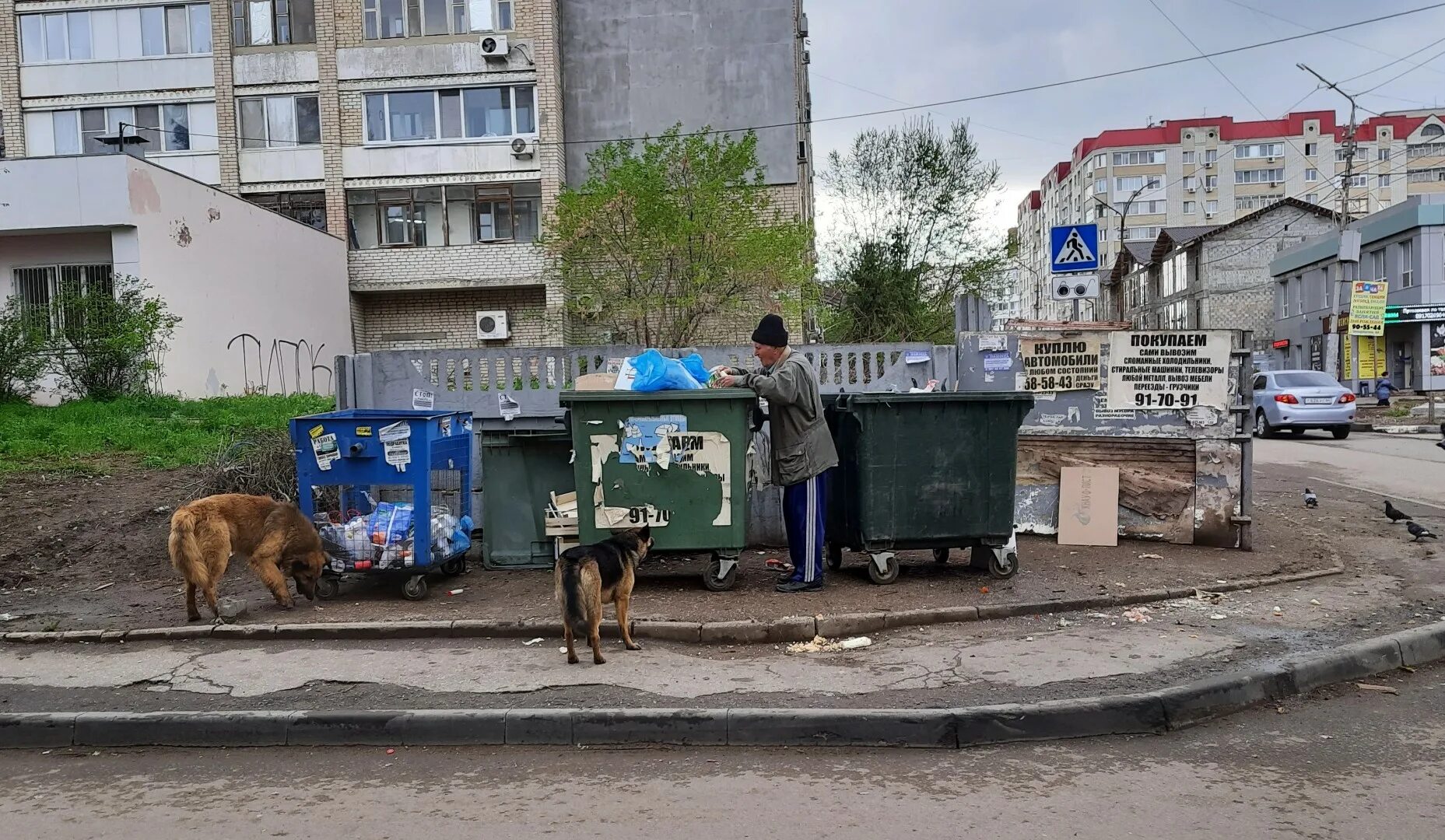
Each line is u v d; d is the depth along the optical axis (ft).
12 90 84.23
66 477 33.73
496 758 14.93
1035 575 23.99
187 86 84.43
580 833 12.07
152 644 20.20
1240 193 310.04
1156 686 16.20
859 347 28.48
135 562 26.58
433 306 87.86
